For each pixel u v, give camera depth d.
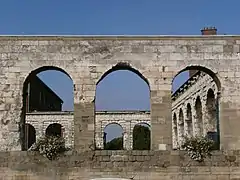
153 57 37.16
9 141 36.28
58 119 81.94
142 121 84.75
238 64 37.31
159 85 36.91
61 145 35.47
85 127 36.38
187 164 35.34
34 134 82.75
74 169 35.12
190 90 60.84
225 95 37.00
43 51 37.00
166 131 36.47
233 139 36.66
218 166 35.50
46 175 35.00
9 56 36.97
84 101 36.62
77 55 37.03
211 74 37.75
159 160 35.28
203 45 37.38
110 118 84.81
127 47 37.22
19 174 34.97
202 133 56.25
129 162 35.19
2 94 36.66
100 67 36.94
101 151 35.41
